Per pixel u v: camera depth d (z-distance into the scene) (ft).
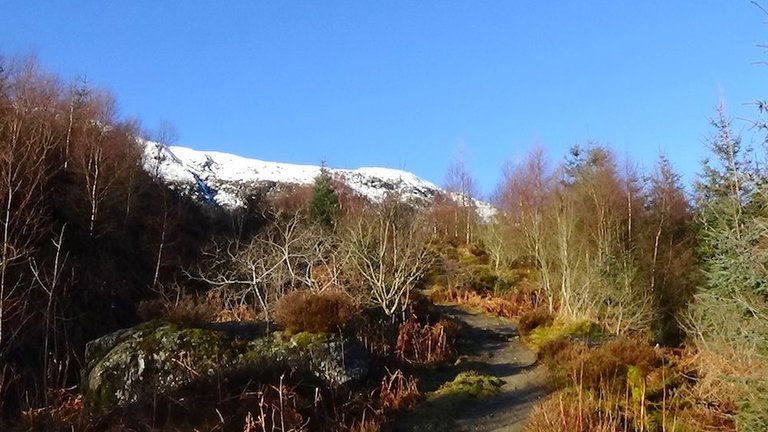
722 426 25.32
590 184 59.00
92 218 58.49
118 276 58.29
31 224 48.73
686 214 57.31
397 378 35.27
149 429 25.27
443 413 30.91
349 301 39.91
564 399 28.78
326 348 33.91
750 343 22.93
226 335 36.06
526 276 79.66
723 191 39.34
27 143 50.93
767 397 22.54
